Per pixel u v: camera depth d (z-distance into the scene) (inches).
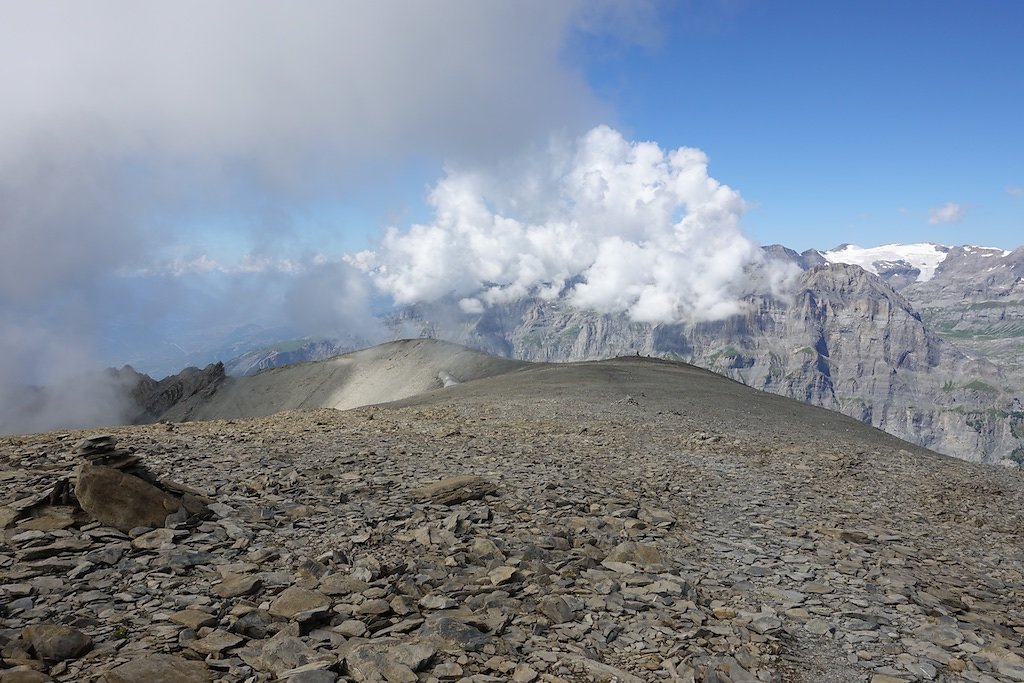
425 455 901.2
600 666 322.0
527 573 447.5
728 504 743.7
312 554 437.7
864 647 382.9
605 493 733.9
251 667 282.8
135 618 321.1
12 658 269.1
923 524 719.1
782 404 2369.6
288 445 908.6
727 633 384.2
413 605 374.9
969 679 348.2
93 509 448.8
